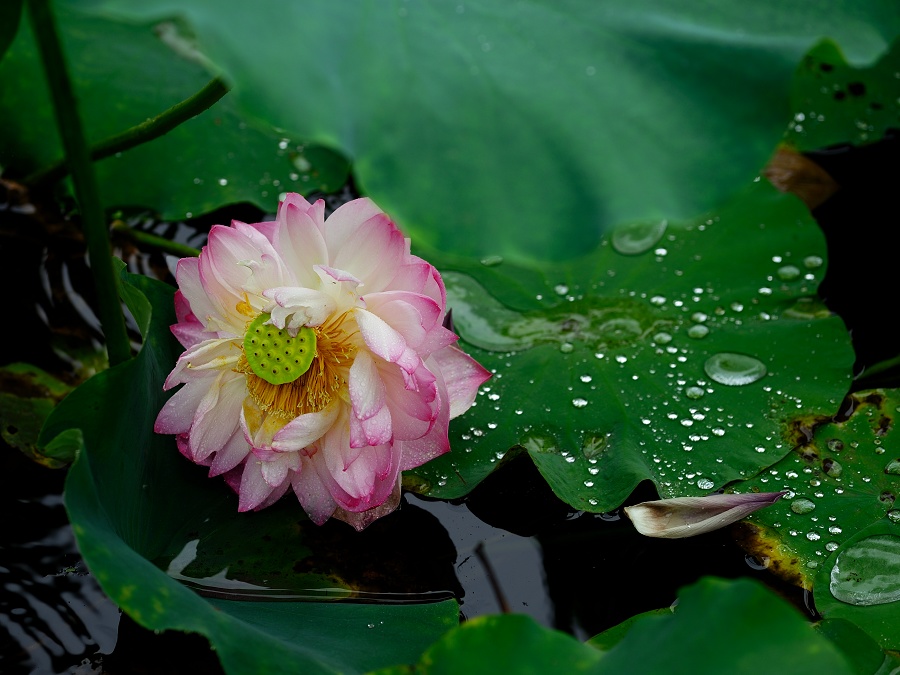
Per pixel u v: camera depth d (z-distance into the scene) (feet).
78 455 5.94
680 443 6.42
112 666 6.13
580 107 5.94
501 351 6.59
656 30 6.01
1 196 6.89
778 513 6.34
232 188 6.90
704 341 6.60
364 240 6.16
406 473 6.39
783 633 5.75
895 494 6.36
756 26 6.04
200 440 6.22
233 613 6.11
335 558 6.29
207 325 6.26
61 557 6.29
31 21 5.88
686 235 6.82
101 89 6.91
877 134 7.17
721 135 5.93
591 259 6.79
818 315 6.64
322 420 6.19
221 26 5.82
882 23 6.10
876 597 6.20
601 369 6.55
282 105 5.81
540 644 5.83
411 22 5.97
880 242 6.94
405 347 6.13
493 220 5.88
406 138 5.88
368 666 6.02
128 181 6.87
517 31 6.00
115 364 6.23
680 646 5.78
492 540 6.37
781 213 6.84
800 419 6.46
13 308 6.71
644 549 6.36
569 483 6.35
